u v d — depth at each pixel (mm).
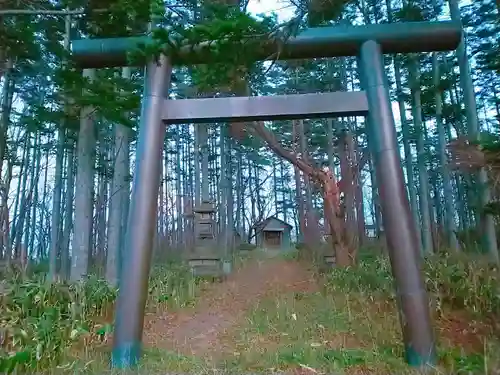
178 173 20125
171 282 7324
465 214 13031
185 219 18547
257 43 3717
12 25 5562
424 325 3412
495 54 7824
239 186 21938
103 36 5215
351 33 4184
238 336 4680
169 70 4230
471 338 4129
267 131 8641
